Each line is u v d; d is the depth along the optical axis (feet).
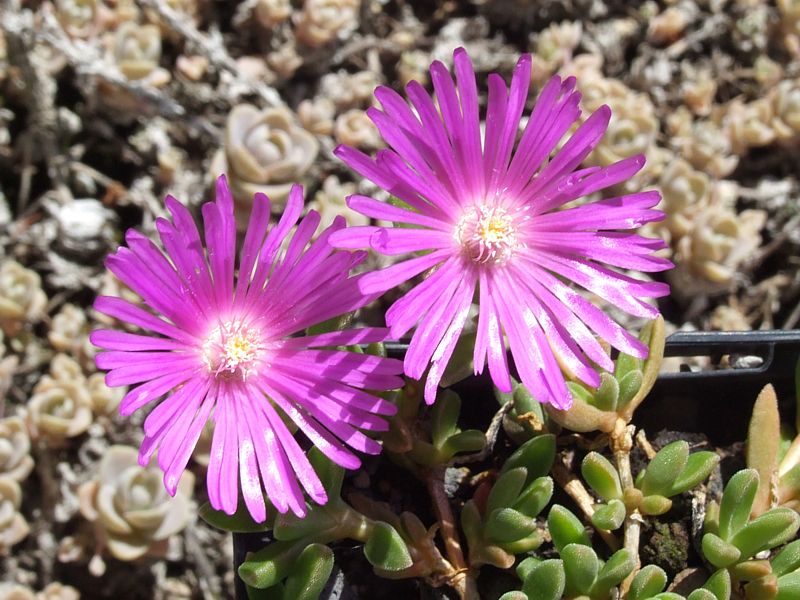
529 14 0.90
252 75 0.86
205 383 0.41
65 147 0.81
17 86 0.81
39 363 0.77
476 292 0.43
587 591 0.41
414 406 0.45
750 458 0.45
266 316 0.41
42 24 0.80
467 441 0.45
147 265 0.38
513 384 0.50
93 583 0.73
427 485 0.46
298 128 0.75
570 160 0.42
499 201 0.43
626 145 0.79
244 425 0.40
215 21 0.89
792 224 0.84
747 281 0.84
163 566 0.74
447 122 0.40
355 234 0.36
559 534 0.42
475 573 0.44
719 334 0.52
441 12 0.91
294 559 0.41
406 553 0.40
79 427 0.71
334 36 0.87
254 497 0.38
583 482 0.48
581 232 0.43
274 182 0.75
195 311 0.40
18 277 0.74
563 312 0.42
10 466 0.70
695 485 0.44
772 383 0.52
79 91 0.83
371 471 0.49
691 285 0.79
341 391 0.39
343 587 0.46
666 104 0.90
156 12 0.82
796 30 0.91
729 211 0.78
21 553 0.73
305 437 0.48
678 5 0.93
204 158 0.83
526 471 0.41
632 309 0.41
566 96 0.41
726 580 0.40
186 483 0.69
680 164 0.78
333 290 0.40
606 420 0.44
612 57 0.91
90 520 0.69
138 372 0.38
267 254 0.40
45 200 0.79
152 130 0.83
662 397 0.52
